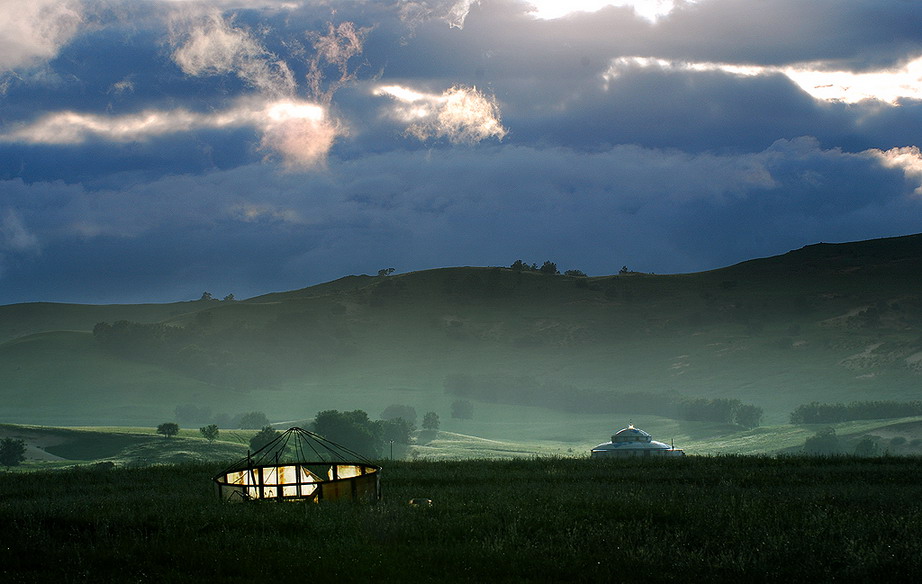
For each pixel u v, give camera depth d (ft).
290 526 54.70
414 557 47.21
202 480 86.89
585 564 46.24
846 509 60.44
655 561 46.70
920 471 86.84
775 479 81.25
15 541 49.98
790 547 48.55
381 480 83.56
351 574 43.80
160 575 43.65
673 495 67.21
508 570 44.93
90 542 50.29
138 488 78.79
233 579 43.14
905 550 47.93
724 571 45.03
